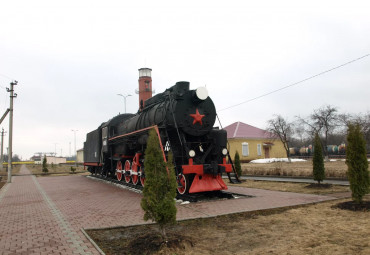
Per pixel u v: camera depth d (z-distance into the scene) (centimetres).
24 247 499
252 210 737
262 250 462
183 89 1036
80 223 667
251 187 1291
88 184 1666
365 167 751
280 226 597
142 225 634
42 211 835
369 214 655
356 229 546
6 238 561
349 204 746
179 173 954
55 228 625
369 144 3123
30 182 2008
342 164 2364
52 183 1841
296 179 1530
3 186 1795
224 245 494
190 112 1025
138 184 1356
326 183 1220
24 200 1092
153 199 504
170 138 1077
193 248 482
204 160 1025
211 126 1061
